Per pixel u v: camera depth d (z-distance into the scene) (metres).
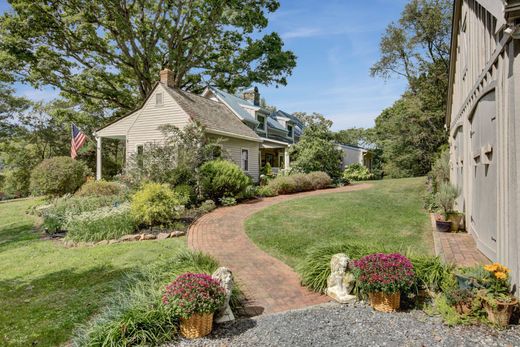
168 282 4.04
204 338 3.35
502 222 4.10
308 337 3.24
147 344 3.16
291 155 20.11
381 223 8.03
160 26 21.02
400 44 24.33
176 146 11.98
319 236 7.23
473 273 3.72
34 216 11.81
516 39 3.52
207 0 20.11
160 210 8.24
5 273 5.64
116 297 3.88
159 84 15.53
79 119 23.30
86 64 21.08
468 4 6.72
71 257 6.45
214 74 23.80
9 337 3.53
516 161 3.57
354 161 30.23
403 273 3.70
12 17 17.97
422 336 3.18
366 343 3.08
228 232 8.09
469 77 6.94
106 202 11.59
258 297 4.48
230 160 14.23
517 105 3.57
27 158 28.03
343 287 4.27
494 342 3.02
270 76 23.72
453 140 10.49
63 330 3.66
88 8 18.67
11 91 27.41
